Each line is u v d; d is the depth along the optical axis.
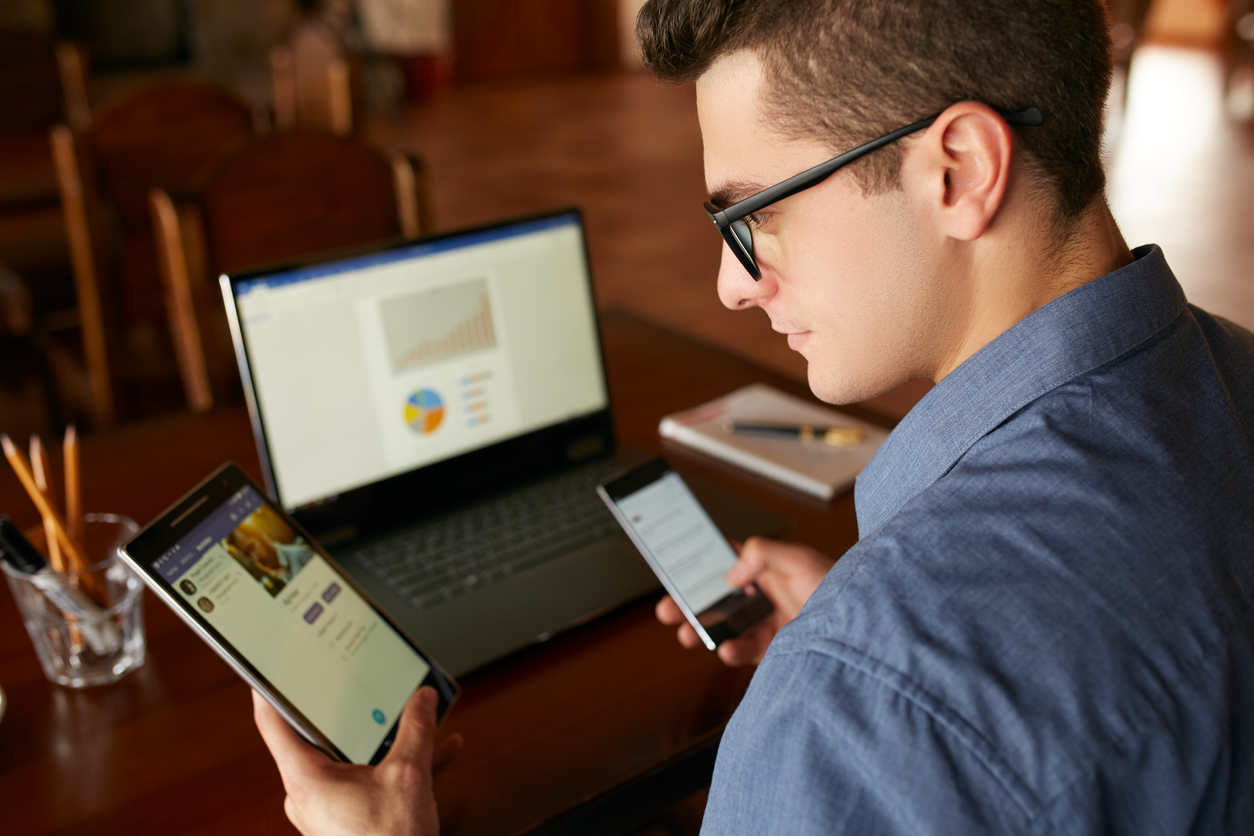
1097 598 0.45
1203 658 0.45
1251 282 3.65
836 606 0.48
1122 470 0.49
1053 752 0.42
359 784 0.66
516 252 1.15
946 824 0.42
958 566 0.47
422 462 1.09
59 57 3.04
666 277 3.82
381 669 0.78
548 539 1.04
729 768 0.50
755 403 1.32
